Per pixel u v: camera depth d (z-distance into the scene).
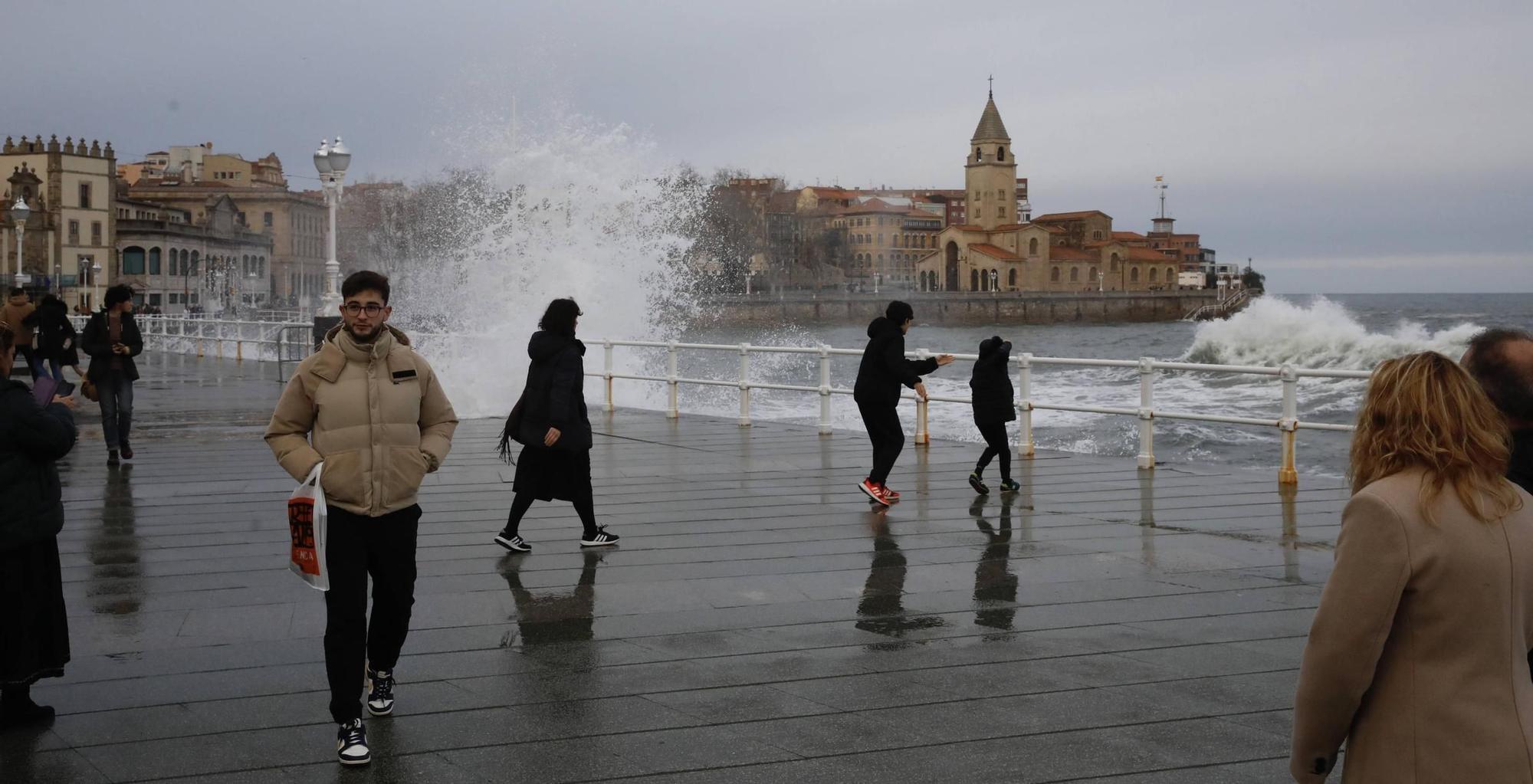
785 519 9.92
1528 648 2.67
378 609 5.08
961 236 182.38
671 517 10.04
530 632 6.51
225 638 6.38
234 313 91.56
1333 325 44.53
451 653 6.12
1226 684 5.56
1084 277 188.88
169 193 147.12
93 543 8.95
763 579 7.76
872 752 4.72
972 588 7.50
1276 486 11.52
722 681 5.64
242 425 17.34
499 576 7.84
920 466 12.98
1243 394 28.06
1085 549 8.66
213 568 8.09
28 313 15.51
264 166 176.75
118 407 13.39
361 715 4.78
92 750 4.78
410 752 4.76
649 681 5.66
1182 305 178.25
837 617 6.81
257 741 4.89
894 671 5.79
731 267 132.75
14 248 105.81
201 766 4.61
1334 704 2.63
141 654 6.09
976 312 155.75
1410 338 45.81
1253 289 183.88
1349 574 2.60
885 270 192.25
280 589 7.50
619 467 13.00
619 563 8.26
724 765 4.60
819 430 16.11
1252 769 4.53
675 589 7.49
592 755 4.71
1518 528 2.59
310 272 163.00
